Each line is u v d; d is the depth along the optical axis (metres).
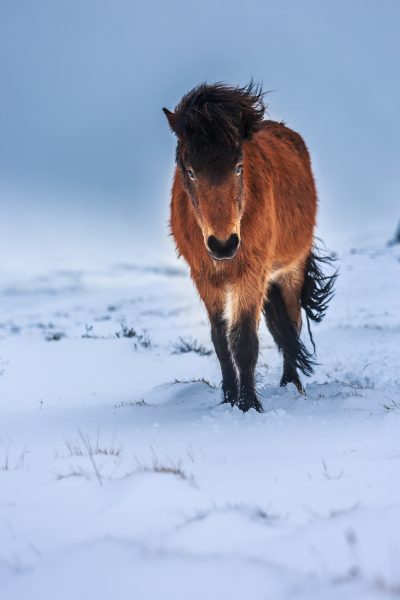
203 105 16.62
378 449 13.80
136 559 7.90
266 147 21.61
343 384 24.09
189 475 12.43
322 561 7.91
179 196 19.50
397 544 8.29
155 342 46.88
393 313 65.62
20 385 34.12
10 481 12.95
